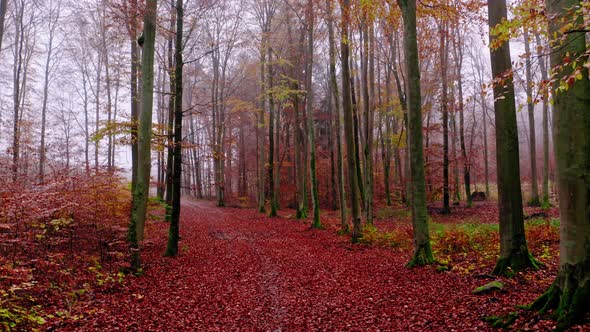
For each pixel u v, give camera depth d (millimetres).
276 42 24312
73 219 9305
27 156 13828
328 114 34531
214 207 32656
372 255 11844
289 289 8352
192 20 14422
